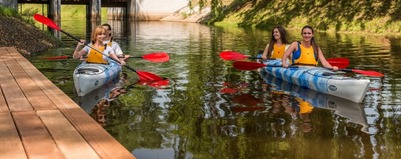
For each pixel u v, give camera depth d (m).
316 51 10.16
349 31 24.39
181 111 8.08
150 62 12.79
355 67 12.12
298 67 10.09
